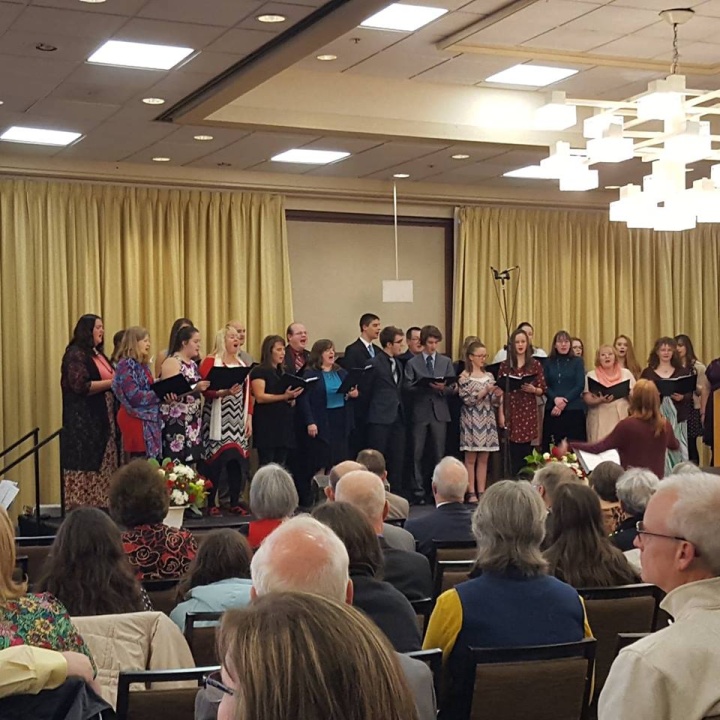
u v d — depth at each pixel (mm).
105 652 3250
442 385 11359
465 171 12031
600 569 4117
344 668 1086
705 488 2387
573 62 9172
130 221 11508
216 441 9820
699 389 12234
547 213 13664
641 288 14180
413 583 4195
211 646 3553
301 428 10781
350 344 12289
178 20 6645
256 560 2014
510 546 3418
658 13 8000
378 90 9852
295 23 6742
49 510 9609
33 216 11070
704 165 12070
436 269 13367
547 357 12234
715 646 2170
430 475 11844
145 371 9039
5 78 7930
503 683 3186
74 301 11250
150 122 9391
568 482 4297
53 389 11055
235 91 8102
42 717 2117
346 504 3428
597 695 4016
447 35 8500
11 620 2574
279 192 12234
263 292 12070
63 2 6293
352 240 12914
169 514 7988
